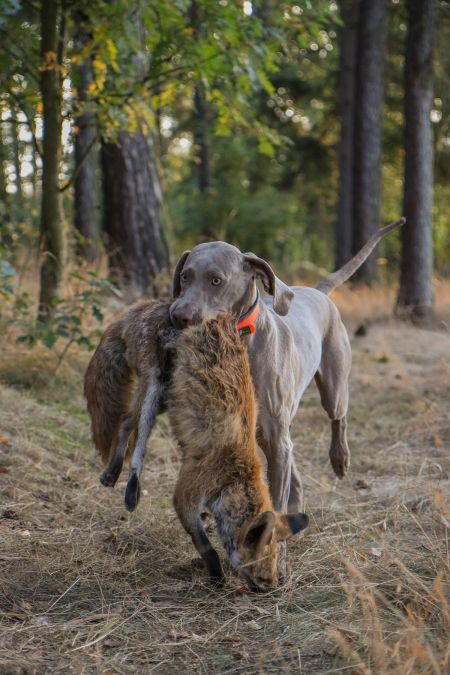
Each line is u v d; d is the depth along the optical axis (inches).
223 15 277.7
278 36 292.2
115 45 290.0
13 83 301.6
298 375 175.3
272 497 160.7
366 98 644.1
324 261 1387.8
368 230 655.8
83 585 149.7
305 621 136.6
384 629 129.1
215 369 148.3
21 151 674.2
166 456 236.7
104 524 181.0
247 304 158.2
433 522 181.0
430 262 505.0
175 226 1043.3
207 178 1043.9
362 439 271.1
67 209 375.2
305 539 178.5
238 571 143.4
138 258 406.9
